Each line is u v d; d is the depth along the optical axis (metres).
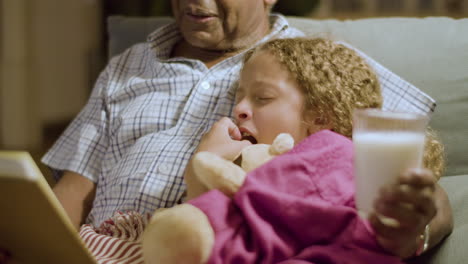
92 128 1.50
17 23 3.55
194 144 1.27
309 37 1.23
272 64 1.09
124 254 1.05
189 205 0.87
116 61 1.57
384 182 0.74
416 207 0.74
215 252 0.81
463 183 1.29
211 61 1.48
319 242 0.89
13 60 3.57
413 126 0.73
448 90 1.40
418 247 1.03
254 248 0.85
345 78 1.10
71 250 0.77
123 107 1.46
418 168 0.75
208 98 1.34
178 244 0.81
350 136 1.08
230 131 1.08
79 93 4.04
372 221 0.79
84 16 3.90
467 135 1.37
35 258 0.84
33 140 3.73
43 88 3.82
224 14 1.39
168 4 2.64
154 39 1.51
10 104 3.61
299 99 1.07
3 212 0.75
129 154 1.32
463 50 1.44
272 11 2.51
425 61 1.45
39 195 0.70
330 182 0.92
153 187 1.23
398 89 1.34
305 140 0.98
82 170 1.46
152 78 1.46
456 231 1.17
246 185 0.87
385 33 1.52
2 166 0.68
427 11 3.13
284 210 0.86
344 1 3.24
